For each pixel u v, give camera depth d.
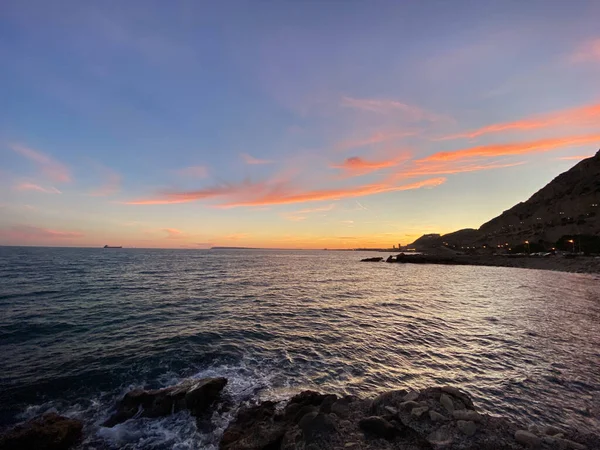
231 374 12.07
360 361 13.73
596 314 23.66
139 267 63.28
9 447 7.35
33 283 34.75
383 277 56.94
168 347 14.82
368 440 7.16
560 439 7.11
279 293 33.31
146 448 7.84
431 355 14.58
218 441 8.12
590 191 162.50
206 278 46.59
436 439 7.02
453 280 51.66
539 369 12.92
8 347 14.38
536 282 47.38
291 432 7.53
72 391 10.50
